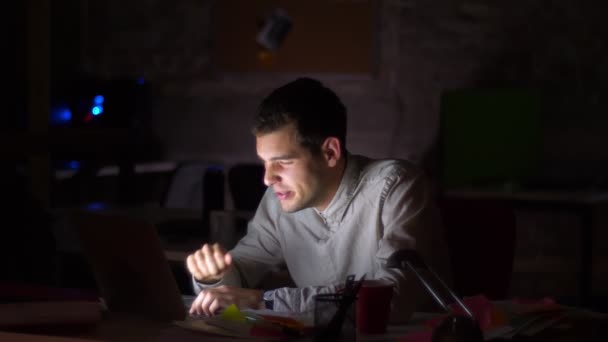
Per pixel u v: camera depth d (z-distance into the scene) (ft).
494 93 16.52
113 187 18.49
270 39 18.95
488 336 5.64
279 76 19.06
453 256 8.25
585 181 17.40
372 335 5.90
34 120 12.41
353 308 5.49
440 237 7.32
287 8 18.93
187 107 19.74
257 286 8.57
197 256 6.98
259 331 5.81
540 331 5.76
